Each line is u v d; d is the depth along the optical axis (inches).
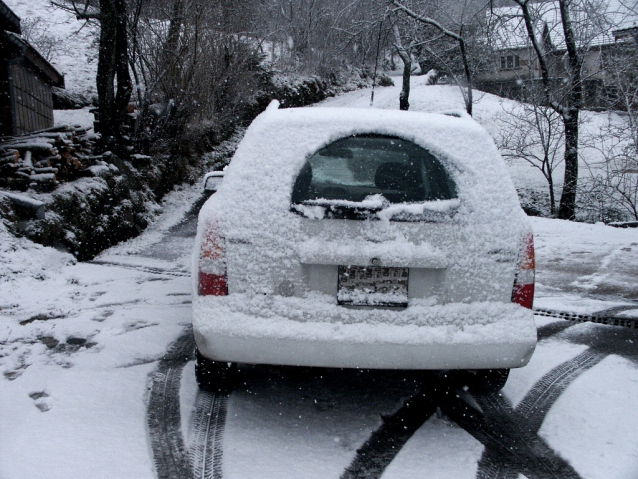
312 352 106.0
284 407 127.3
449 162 115.3
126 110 466.3
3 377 136.6
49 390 128.9
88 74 758.5
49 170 302.0
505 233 111.4
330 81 1355.8
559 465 104.5
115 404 123.8
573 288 246.8
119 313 190.2
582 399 132.9
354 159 117.0
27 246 246.8
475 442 112.9
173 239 380.8
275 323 106.7
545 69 711.7
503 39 768.9
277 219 108.8
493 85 1469.0
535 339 109.6
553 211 752.3
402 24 885.8
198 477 97.6
